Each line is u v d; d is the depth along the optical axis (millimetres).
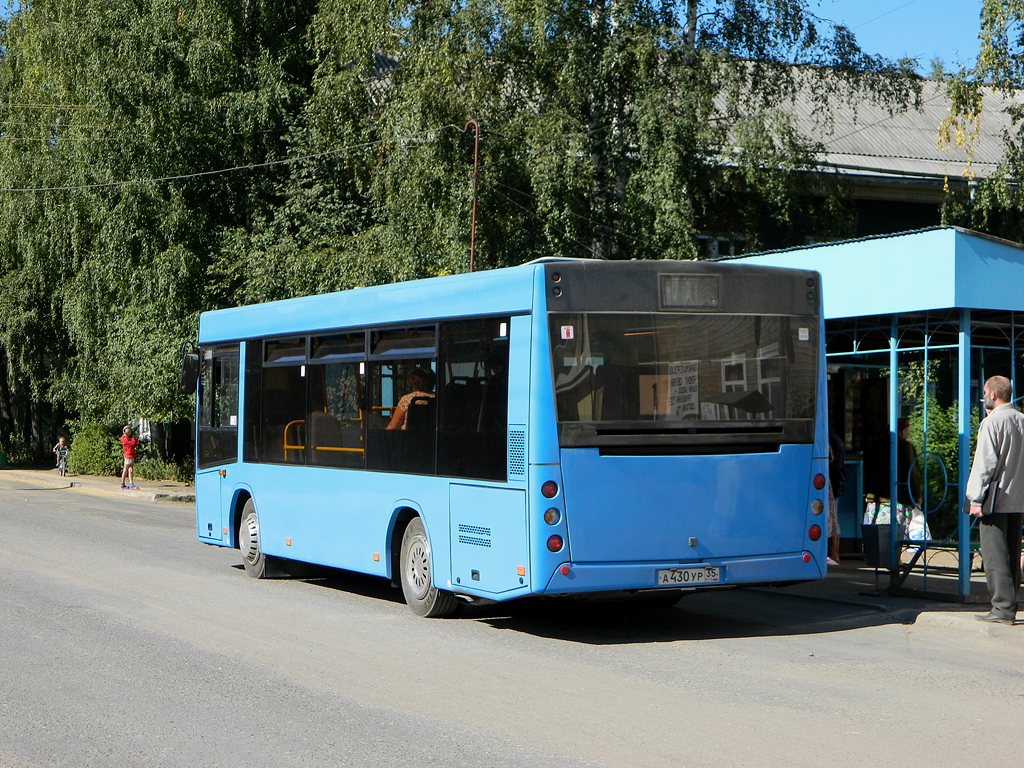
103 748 6547
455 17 25953
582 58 25281
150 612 11211
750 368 9984
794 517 10070
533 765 6133
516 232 26484
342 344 12172
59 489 33406
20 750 6516
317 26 29500
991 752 6395
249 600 12109
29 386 42500
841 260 12289
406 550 11250
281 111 30531
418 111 25906
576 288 9539
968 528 11500
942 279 11156
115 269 30844
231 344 14500
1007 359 14602
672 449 9680
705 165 25734
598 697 7742
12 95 35594
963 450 11430
